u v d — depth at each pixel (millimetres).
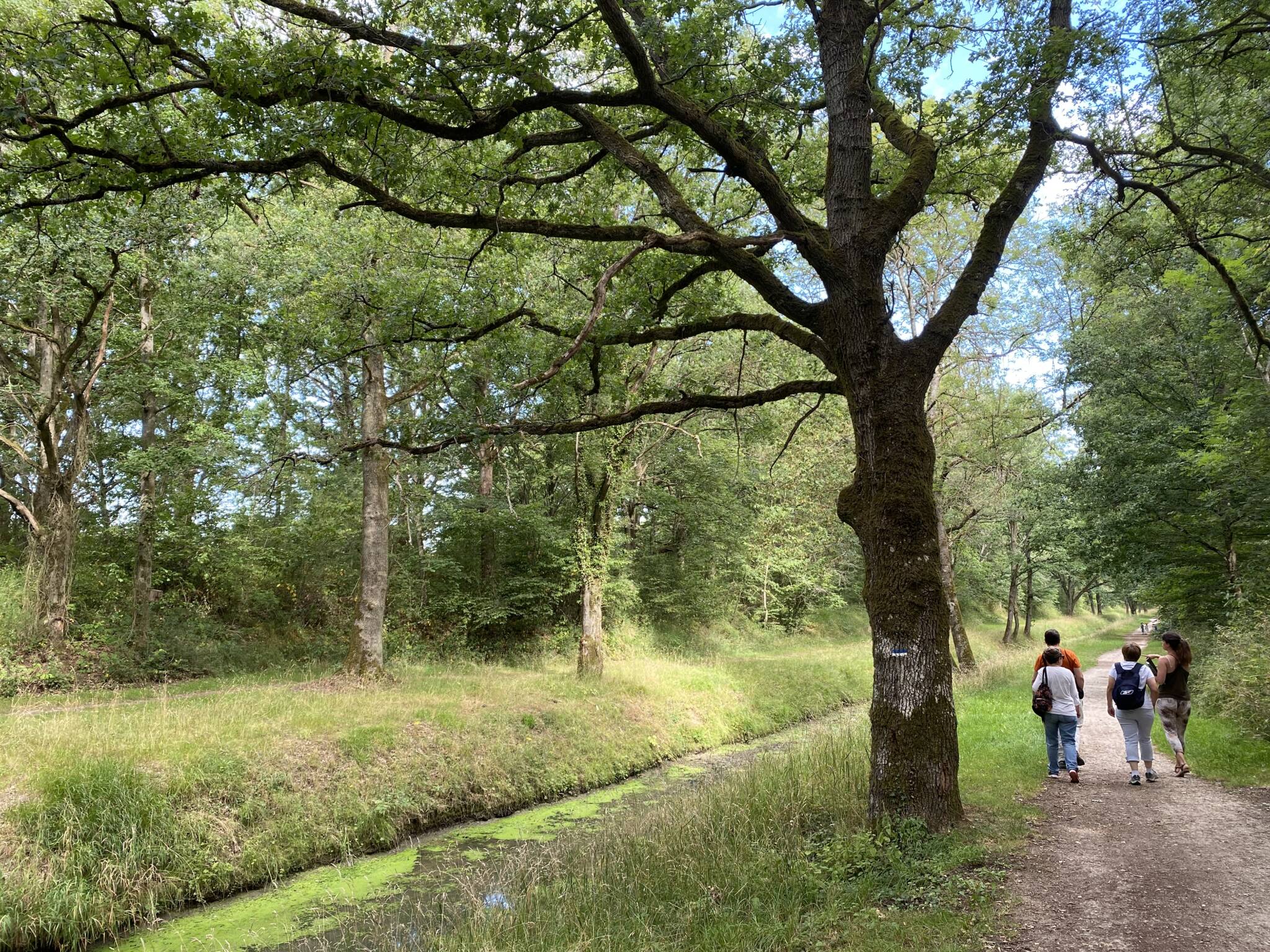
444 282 10484
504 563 23484
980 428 22922
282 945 6887
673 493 25266
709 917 5215
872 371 6812
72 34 6316
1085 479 19031
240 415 17094
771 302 7293
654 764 13875
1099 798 7473
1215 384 16984
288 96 6434
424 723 11703
